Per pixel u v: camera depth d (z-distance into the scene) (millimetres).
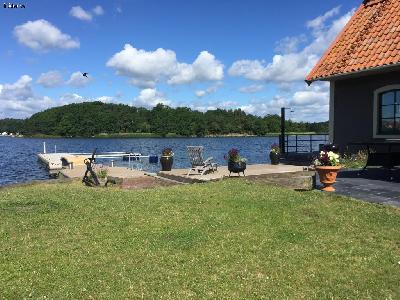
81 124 110062
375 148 16500
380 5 17391
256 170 16234
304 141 22547
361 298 5051
